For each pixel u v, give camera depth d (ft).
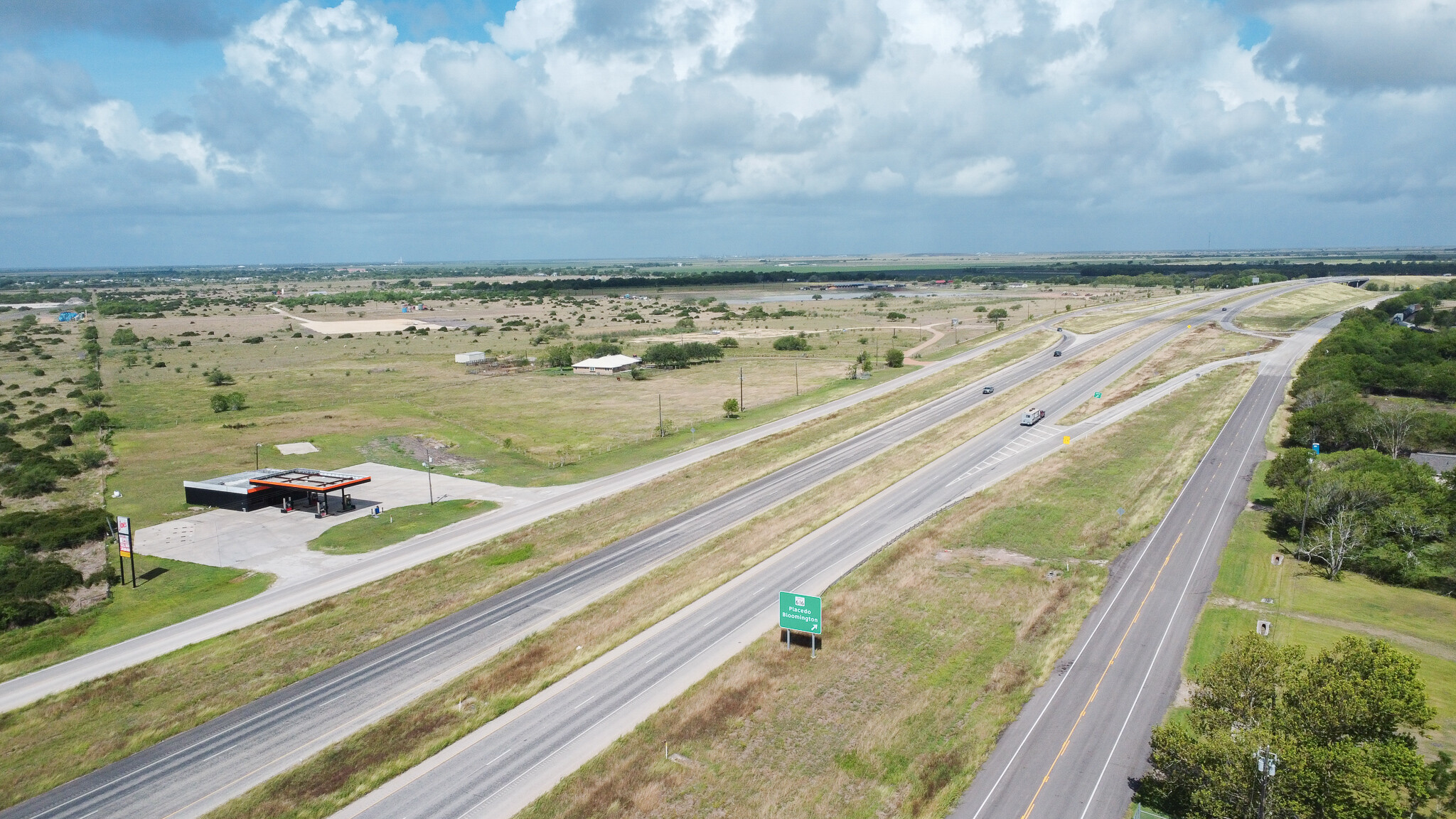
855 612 210.79
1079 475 323.57
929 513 286.05
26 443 416.46
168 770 151.84
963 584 226.17
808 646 194.29
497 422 452.35
